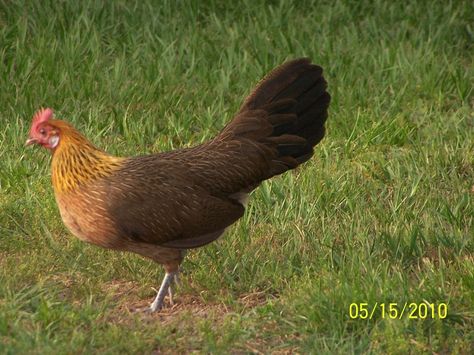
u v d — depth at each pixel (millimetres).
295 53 13852
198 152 8930
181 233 8625
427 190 10953
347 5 15336
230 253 9531
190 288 9148
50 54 13156
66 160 8570
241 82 13172
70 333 8086
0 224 9984
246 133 9008
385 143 12078
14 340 7855
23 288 8734
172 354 8008
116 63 13094
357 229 9953
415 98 12992
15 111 12227
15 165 10953
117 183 8523
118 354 7852
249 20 14570
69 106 12453
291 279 9211
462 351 8070
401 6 15430
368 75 13367
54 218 10109
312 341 8133
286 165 9133
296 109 9172
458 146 11867
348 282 8891
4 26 14094
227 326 8352
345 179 11000
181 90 12961
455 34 14719
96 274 9336
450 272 9133
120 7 14805
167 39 14055
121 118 12227
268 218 10328
